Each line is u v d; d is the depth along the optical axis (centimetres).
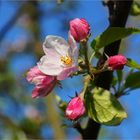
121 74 47
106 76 44
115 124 41
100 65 42
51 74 41
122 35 42
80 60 41
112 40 42
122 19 46
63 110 48
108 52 44
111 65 40
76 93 41
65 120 52
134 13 51
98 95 42
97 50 42
